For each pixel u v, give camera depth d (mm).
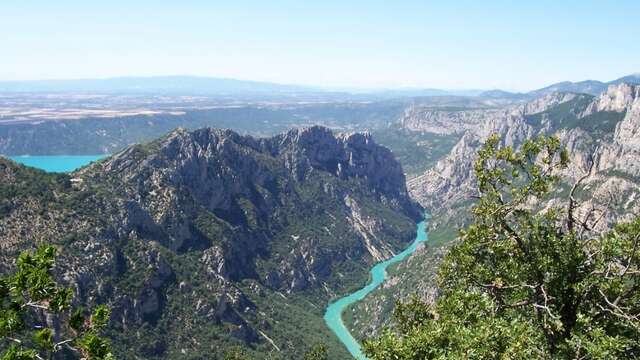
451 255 43625
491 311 37938
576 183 39500
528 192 41406
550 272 37875
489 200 42344
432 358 33781
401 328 45906
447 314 38375
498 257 41812
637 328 32250
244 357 148000
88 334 29844
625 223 38406
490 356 31781
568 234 39250
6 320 29672
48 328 30250
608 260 37688
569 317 37250
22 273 30719
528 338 31703
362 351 37062
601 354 30000
